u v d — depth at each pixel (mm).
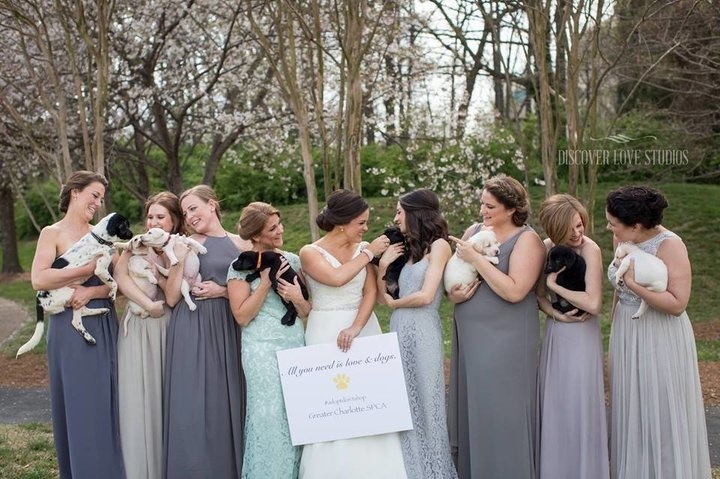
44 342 11180
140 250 4277
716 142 13516
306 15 9430
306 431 4180
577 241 4277
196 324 4289
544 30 7211
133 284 4320
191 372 4242
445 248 4355
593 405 4184
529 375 4273
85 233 4352
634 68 11055
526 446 4230
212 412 4266
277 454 4184
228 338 4355
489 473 4250
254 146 14578
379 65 11258
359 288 4375
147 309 4285
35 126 12453
